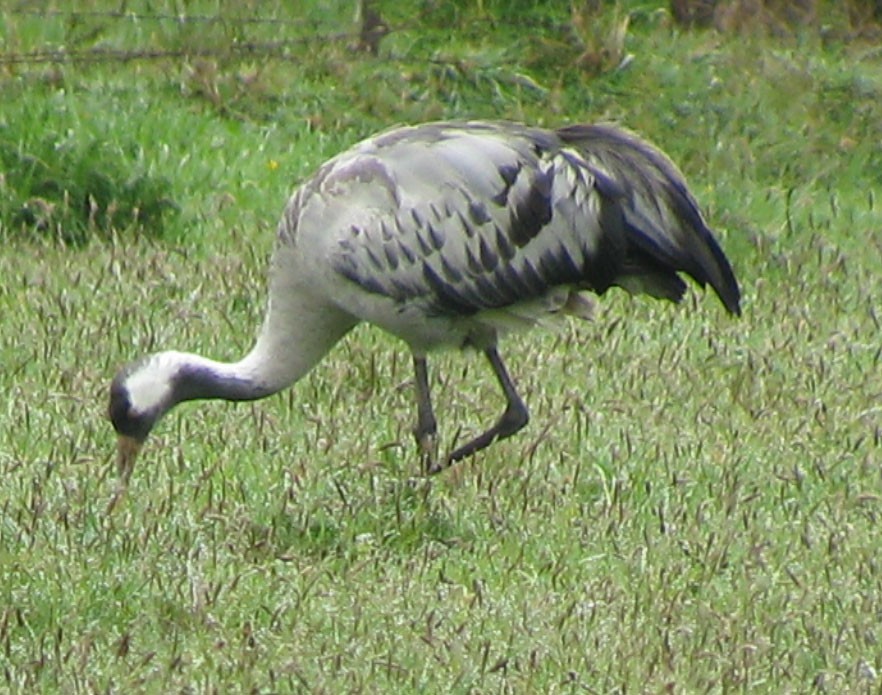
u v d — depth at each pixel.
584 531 11.03
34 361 12.96
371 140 11.83
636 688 9.19
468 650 9.41
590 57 20.91
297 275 11.73
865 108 21.16
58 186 16.53
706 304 15.66
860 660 9.57
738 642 9.66
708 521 11.30
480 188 11.48
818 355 14.29
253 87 19.59
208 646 9.32
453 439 12.06
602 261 11.65
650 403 13.05
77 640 9.31
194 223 16.70
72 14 20.34
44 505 10.49
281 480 11.38
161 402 11.36
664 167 11.82
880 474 12.17
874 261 17.83
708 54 21.45
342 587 10.13
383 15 21.34
